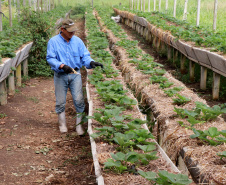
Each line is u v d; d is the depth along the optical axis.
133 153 2.91
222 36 8.18
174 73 9.55
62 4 33.09
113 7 28.42
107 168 2.96
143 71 6.07
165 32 11.10
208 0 19.16
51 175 4.00
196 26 10.88
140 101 5.40
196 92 7.59
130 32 18.30
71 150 4.75
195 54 7.56
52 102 7.24
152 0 28.14
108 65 6.42
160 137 4.04
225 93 7.31
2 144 4.80
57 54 4.92
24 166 4.19
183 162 3.21
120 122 3.68
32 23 9.82
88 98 5.06
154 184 2.55
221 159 2.85
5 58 6.49
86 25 15.05
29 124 5.74
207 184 2.61
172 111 4.15
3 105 6.65
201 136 3.18
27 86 8.42
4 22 16.80
